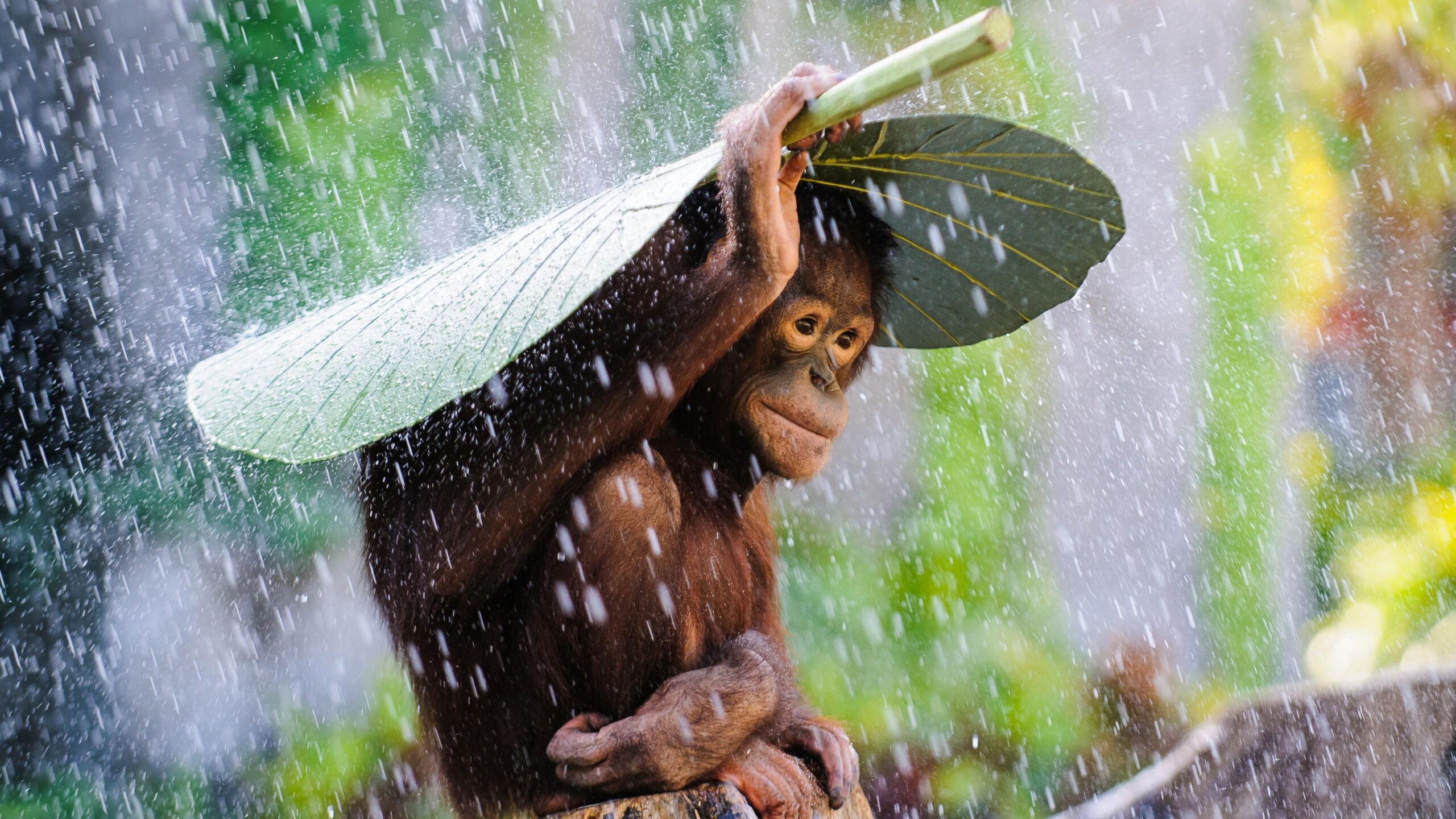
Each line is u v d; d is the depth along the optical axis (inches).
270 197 564.4
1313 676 684.7
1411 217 773.3
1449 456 759.7
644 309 195.8
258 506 551.2
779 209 175.9
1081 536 690.2
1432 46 760.3
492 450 194.7
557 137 601.6
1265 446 730.2
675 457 213.2
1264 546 714.8
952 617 616.7
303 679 556.1
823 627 610.9
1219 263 757.9
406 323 168.1
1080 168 183.0
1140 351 741.3
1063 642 634.8
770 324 205.3
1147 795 411.2
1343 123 776.9
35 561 540.4
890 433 671.1
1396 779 381.7
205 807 533.6
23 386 540.7
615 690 200.7
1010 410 692.7
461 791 225.3
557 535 196.7
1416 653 669.9
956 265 212.4
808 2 671.8
